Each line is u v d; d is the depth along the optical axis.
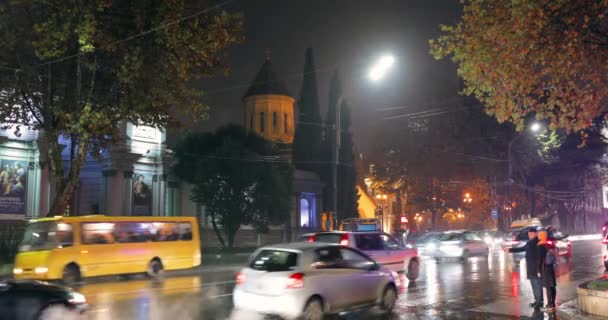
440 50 12.74
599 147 58.97
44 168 37.03
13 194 35.62
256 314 12.01
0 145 35.28
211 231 45.50
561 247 27.83
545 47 11.56
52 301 10.09
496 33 11.64
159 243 22.98
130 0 20.88
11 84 21.73
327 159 57.88
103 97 22.77
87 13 19.70
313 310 10.57
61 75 23.05
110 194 40.22
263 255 11.30
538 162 54.41
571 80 12.13
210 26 21.64
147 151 42.91
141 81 21.77
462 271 22.48
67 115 21.27
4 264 25.94
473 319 11.57
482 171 52.88
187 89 23.22
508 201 51.88
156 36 21.06
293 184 50.56
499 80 12.37
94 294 15.77
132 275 23.09
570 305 13.22
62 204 22.69
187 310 12.58
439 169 55.03
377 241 17.95
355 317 11.84
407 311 12.54
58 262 19.53
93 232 20.83
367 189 78.75
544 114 12.70
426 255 29.02
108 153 40.12
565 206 66.12
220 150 39.72
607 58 11.71
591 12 11.25
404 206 62.62
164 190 43.72
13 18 20.39
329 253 11.34
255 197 39.59
